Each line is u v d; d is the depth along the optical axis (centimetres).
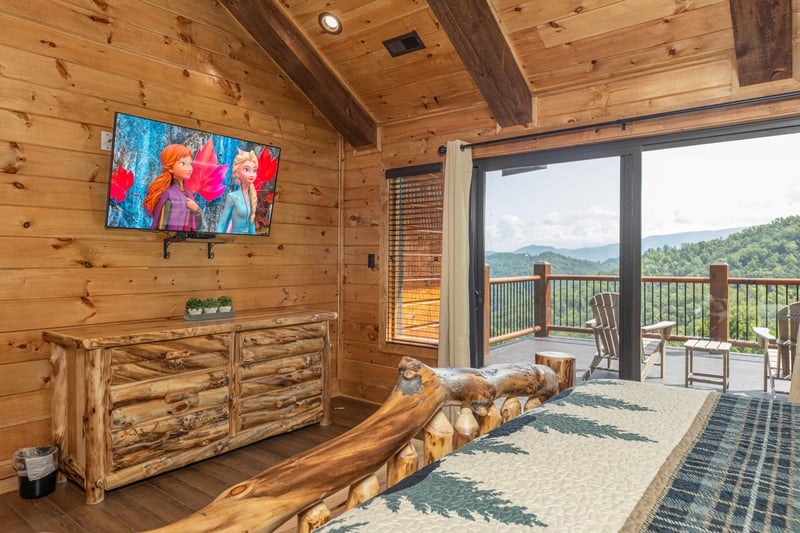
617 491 83
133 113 305
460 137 377
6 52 256
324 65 380
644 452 102
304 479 83
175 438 274
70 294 281
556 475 89
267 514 75
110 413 249
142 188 287
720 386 282
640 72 299
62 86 276
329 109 402
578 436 110
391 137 417
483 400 125
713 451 103
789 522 74
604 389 152
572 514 75
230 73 358
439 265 392
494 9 296
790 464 97
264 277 384
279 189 394
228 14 356
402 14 320
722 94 274
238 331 306
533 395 148
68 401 267
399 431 101
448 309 364
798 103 252
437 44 333
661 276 298
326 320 362
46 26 269
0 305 257
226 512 73
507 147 352
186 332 278
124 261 303
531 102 340
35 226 267
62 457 268
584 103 320
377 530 70
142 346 262
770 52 247
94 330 267
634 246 304
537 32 301
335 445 93
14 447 261
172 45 324
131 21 304
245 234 347
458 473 90
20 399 263
